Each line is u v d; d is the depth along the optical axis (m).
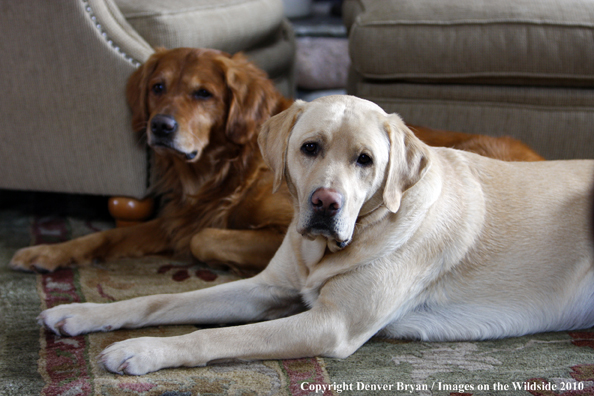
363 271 1.55
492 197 1.76
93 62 2.30
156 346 1.41
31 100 2.39
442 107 2.73
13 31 2.31
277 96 2.39
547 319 1.75
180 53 2.23
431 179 1.65
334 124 1.48
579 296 1.76
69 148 2.43
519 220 1.74
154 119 2.09
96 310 1.62
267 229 2.22
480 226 1.70
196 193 2.35
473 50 2.60
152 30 2.41
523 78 2.63
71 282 2.02
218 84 2.21
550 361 1.56
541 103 2.66
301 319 1.50
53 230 2.57
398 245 1.58
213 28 2.63
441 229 1.64
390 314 1.61
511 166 1.86
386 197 1.50
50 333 1.62
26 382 1.35
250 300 1.75
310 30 4.85
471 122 2.71
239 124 2.24
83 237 2.25
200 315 1.70
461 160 1.81
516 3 2.65
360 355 1.58
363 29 2.72
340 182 1.42
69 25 2.27
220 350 1.44
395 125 1.55
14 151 2.48
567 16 2.56
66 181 2.49
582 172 1.88
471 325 1.70
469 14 2.63
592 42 2.51
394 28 2.68
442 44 2.62
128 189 2.44
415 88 2.76
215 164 2.30
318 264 1.64
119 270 2.17
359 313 1.54
